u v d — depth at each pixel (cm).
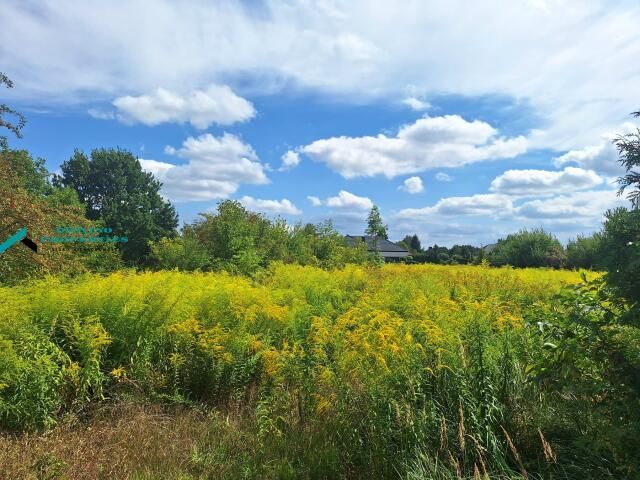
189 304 632
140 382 537
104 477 386
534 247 2595
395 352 418
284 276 1073
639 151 338
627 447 332
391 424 393
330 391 446
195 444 439
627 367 335
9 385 457
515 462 382
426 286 869
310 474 396
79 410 494
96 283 669
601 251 348
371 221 3369
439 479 350
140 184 4891
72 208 916
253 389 537
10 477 369
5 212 755
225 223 1571
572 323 372
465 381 405
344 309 774
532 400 424
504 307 612
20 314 528
